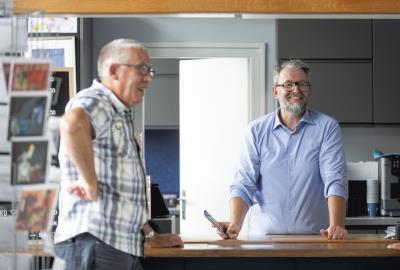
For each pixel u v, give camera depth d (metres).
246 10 5.04
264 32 7.46
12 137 2.95
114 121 3.46
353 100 7.07
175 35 7.42
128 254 3.45
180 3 5.04
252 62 7.46
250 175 5.06
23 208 3.00
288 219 5.05
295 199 5.04
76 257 3.41
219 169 7.59
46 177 2.98
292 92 4.95
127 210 3.46
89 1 5.03
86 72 6.96
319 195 5.05
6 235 3.02
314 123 5.04
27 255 3.07
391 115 7.08
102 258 3.38
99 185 3.42
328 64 7.05
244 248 4.01
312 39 7.04
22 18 3.15
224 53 7.44
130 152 3.51
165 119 8.44
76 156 3.28
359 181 7.01
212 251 3.93
